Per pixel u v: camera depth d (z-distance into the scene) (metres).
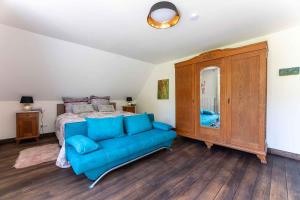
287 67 2.54
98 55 3.54
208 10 1.91
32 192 1.66
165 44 3.10
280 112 2.62
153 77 5.07
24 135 3.38
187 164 2.35
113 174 2.05
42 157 2.57
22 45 2.61
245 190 1.70
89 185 1.79
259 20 2.19
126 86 5.06
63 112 4.18
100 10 1.89
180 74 3.46
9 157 2.57
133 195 1.63
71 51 3.13
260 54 2.33
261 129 2.34
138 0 1.70
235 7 1.86
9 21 2.14
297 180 1.89
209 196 1.61
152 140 2.52
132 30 2.45
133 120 2.86
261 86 2.33
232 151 2.89
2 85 3.09
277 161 2.41
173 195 1.63
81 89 4.23
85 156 1.76
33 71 3.13
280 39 2.58
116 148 2.06
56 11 1.90
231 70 2.64
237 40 2.92
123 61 4.09
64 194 1.63
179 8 1.85
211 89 2.94
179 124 3.52
